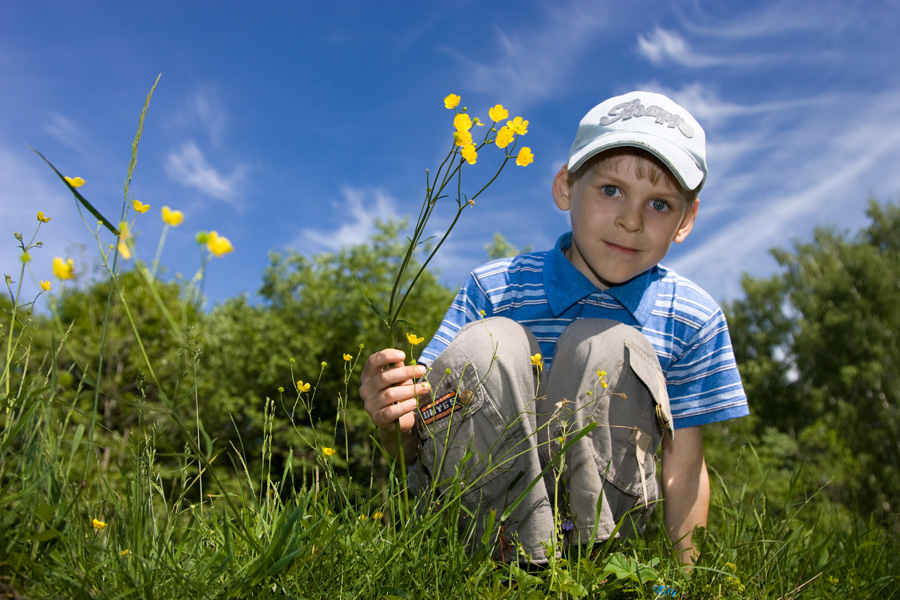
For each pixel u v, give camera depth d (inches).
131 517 39.0
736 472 73.8
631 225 66.4
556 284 74.2
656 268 78.5
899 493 661.3
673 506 68.4
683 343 74.0
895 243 947.3
